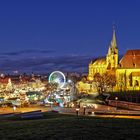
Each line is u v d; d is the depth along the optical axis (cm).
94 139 4578
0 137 4988
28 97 19900
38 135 4978
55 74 17300
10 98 19888
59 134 4981
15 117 8838
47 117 8844
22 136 4984
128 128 5428
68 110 12025
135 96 17312
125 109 12938
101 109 12675
